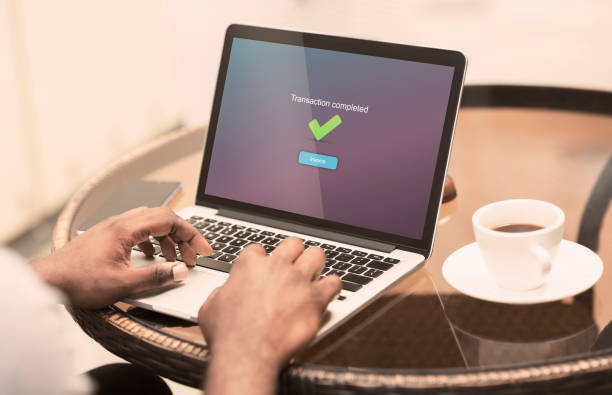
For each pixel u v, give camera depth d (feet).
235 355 2.15
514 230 2.87
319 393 2.39
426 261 3.22
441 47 3.34
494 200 3.76
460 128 4.69
